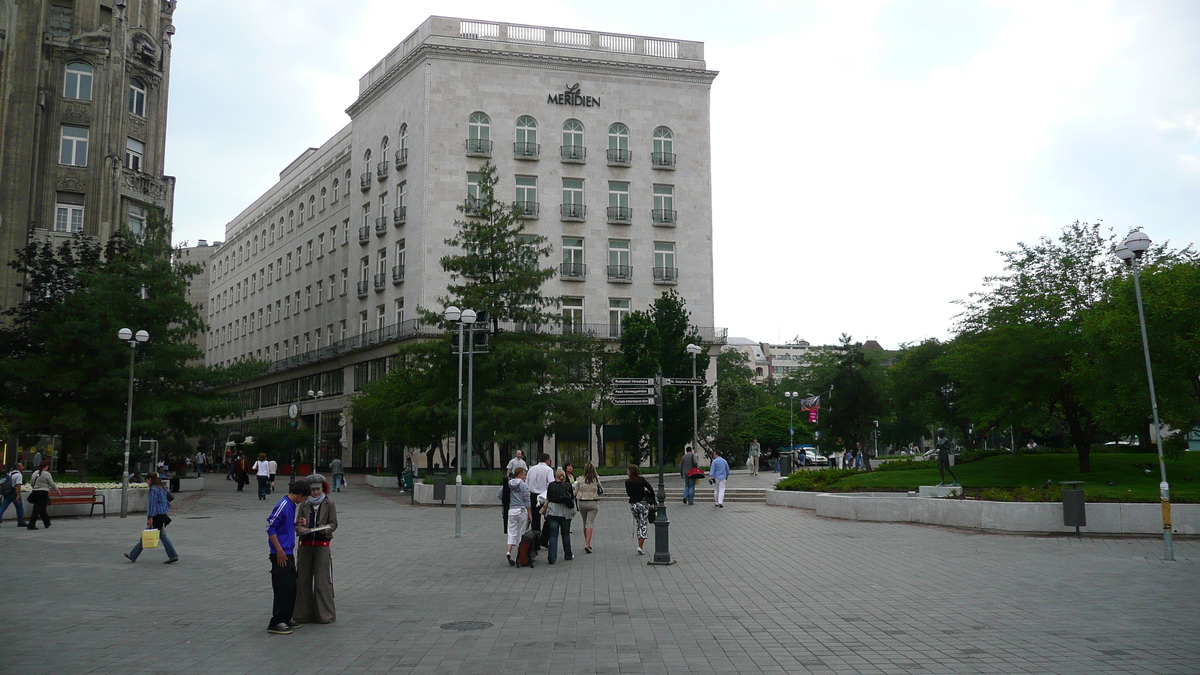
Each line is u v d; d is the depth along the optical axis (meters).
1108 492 21.02
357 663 8.20
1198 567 14.42
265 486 35.75
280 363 72.31
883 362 94.62
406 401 37.00
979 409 32.41
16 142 40.97
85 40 43.41
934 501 22.31
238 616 10.70
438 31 55.56
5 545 19.09
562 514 15.55
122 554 17.38
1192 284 23.20
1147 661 8.11
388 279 57.44
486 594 12.16
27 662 8.33
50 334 34.56
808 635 9.35
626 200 57.94
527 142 56.34
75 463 36.81
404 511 28.41
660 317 44.53
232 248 91.06
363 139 61.78
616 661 8.23
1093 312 27.00
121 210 44.06
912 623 9.96
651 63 58.88
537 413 33.81
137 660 8.39
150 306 35.75
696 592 12.26
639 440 46.00
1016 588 12.38
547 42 57.44
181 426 38.25
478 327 25.83
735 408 59.12
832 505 24.78
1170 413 25.44
